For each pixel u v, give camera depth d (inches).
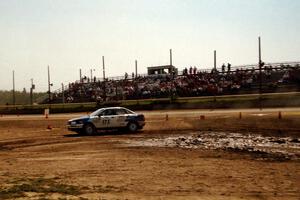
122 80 2647.6
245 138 866.1
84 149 745.6
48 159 631.8
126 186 418.6
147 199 363.3
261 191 391.5
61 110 2144.4
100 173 496.1
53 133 1120.8
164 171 502.0
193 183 430.3
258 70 2134.6
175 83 2279.8
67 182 441.7
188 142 820.0
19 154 711.7
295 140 806.5
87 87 2719.0
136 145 785.6
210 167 526.3
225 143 793.6
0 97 3725.4
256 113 1309.1
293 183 424.2
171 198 366.9
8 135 1120.2
